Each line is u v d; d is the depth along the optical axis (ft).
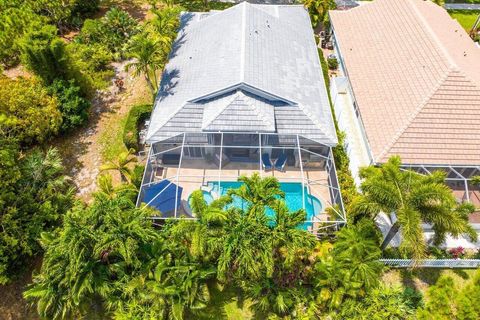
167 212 106.83
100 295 89.20
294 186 118.32
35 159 108.47
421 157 115.24
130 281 84.17
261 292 90.48
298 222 87.40
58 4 171.42
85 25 173.06
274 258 90.27
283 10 174.70
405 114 120.78
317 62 146.72
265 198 91.15
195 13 174.70
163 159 124.16
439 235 87.56
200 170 122.83
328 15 178.40
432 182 88.43
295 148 118.21
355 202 93.71
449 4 215.10
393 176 89.15
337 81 148.77
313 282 94.07
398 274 101.96
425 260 100.37
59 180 109.09
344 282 85.61
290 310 89.71
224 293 97.04
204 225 86.17
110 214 82.69
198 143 119.55
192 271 88.02
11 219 92.07
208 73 129.08
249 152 123.24
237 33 138.92
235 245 81.25
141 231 83.10
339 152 126.52
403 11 154.81
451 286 75.15
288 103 122.52
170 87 131.64
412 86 126.93
